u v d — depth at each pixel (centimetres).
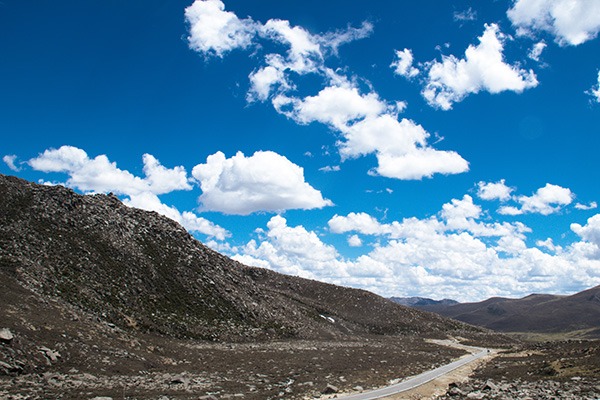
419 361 7800
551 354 7756
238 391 3997
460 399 4050
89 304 6234
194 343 7031
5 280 5356
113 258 8344
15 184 8806
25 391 2975
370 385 4838
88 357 4325
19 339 3903
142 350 5425
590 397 3441
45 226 7912
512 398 3703
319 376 5203
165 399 3325
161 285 8600
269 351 7306
